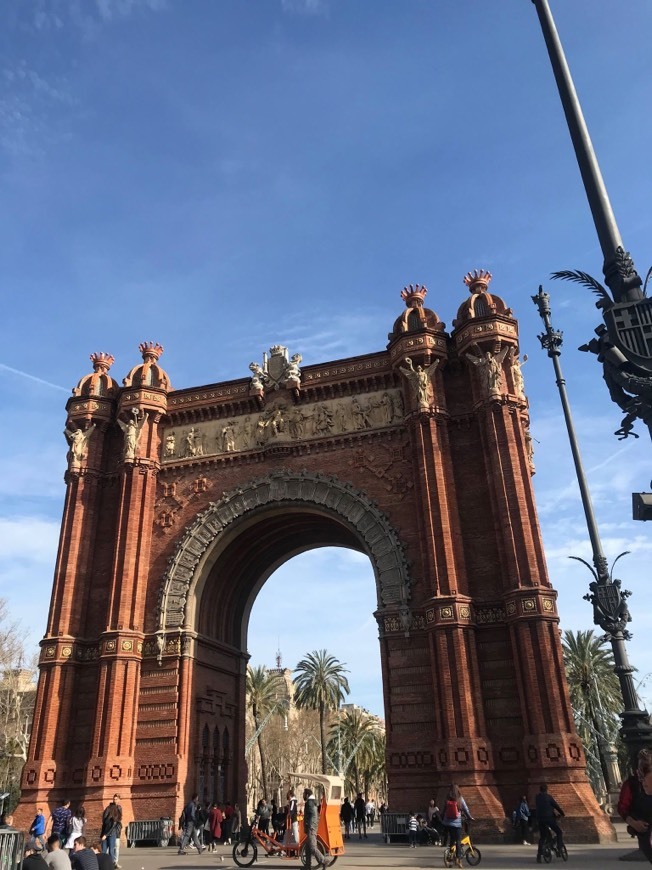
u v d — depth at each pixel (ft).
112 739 140.87
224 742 164.45
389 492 152.25
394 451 155.94
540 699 123.85
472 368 154.71
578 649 249.55
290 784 379.14
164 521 165.68
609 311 38.40
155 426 173.37
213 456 168.55
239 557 173.27
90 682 152.15
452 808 88.53
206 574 161.17
